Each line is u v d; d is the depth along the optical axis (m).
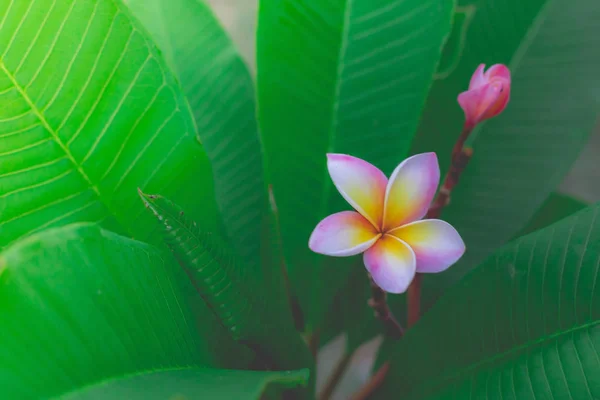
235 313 0.40
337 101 0.50
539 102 0.56
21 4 0.38
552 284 0.40
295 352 0.46
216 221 0.47
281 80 0.49
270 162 0.52
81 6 0.39
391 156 0.52
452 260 0.37
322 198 0.53
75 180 0.42
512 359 0.41
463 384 0.42
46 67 0.40
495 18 0.56
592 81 0.55
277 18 0.48
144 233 0.45
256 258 0.53
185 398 0.31
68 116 0.41
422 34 0.48
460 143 0.45
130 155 0.43
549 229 0.42
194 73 0.53
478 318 0.44
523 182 0.56
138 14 0.52
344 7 0.47
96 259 0.34
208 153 0.53
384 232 0.38
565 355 0.38
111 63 0.41
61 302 0.31
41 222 0.42
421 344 0.47
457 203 0.57
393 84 0.50
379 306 0.47
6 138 0.40
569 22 0.56
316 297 0.54
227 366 0.45
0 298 0.30
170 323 0.38
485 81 0.43
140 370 0.34
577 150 0.55
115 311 0.34
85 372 0.31
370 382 0.51
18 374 0.29
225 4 0.88
